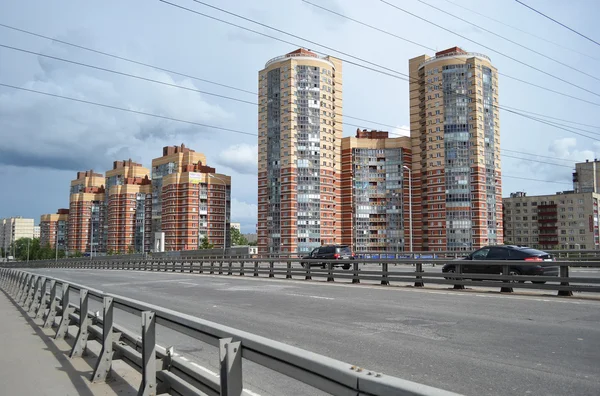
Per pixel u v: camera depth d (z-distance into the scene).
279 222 111.19
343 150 118.69
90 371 6.66
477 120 104.31
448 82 107.00
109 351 6.23
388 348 7.54
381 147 117.62
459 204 104.88
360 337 8.45
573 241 138.88
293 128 111.25
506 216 150.50
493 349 7.28
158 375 4.89
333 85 117.38
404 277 17.55
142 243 152.50
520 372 6.00
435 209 107.88
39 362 7.21
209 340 3.68
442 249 106.25
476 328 8.99
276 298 14.77
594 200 137.25
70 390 5.76
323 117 114.00
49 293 12.05
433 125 108.69
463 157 105.25
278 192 112.00
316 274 21.42
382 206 116.19
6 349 8.18
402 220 114.75
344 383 2.36
